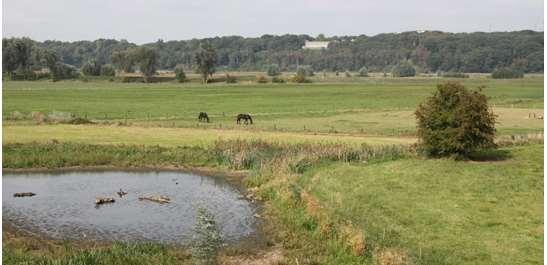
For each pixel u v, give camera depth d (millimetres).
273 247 27062
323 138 56375
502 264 23984
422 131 44719
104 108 92812
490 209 31578
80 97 115625
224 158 47250
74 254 25141
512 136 53281
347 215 30000
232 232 29469
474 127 42844
